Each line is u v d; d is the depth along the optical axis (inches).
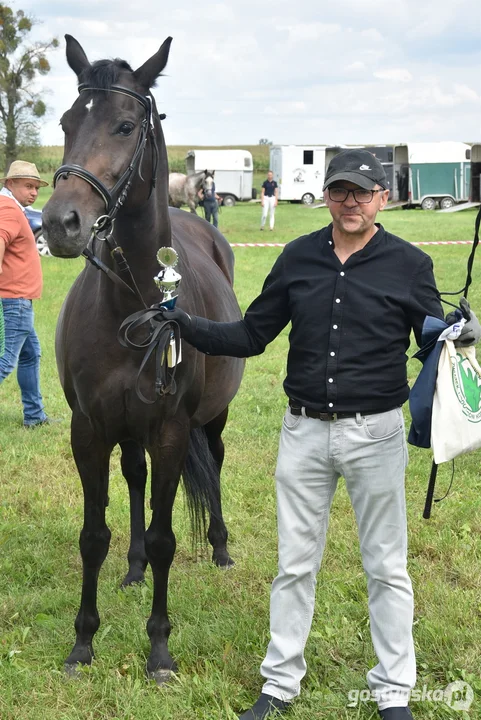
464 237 764.0
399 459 100.8
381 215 1074.7
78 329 115.4
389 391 100.4
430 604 135.9
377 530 102.1
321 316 100.1
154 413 114.0
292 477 103.5
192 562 158.6
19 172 202.4
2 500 184.2
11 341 207.2
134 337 111.7
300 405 102.7
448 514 172.7
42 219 95.7
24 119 1766.7
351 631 127.6
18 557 155.6
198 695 111.5
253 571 150.6
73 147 100.8
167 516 118.0
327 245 101.4
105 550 119.6
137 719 106.7
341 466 101.4
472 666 117.6
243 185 1414.9
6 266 203.6
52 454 214.7
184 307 120.2
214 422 166.6
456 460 205.9
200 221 182.1
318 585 143.1
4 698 111.2
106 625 131.3
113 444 118.9
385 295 98.1
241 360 156.9
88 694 112.3
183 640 124.4
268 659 108.3
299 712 106.7
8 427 234.5
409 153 1219.2
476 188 1216.8
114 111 102.0
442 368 98.0
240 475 196.7
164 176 114.7
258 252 637.9
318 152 1375.5
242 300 417.7
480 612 133.5
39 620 131.9
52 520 173.8
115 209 102.8
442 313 101.7
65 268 531.2
